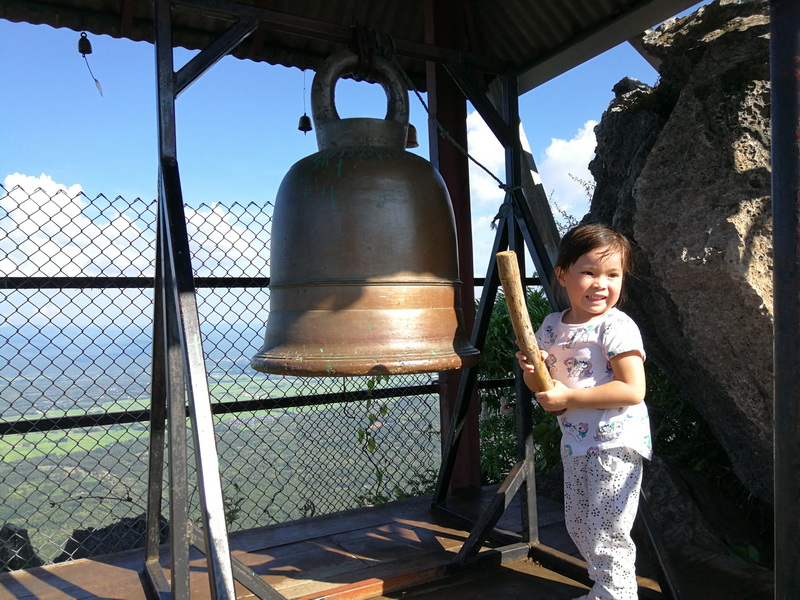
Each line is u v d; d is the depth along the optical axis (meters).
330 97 2.01
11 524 2.85
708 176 2.24
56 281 2.69
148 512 2.35
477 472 3.40
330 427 3.40
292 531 2.83
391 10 3.64
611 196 3.01
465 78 2.56
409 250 1.87
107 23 3.08
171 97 1.94
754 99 2.23
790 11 1.22
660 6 2.74
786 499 1.26
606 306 1.80
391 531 2.81
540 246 2.43
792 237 1.24
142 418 2.82
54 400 2.72
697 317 2.23
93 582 2.38
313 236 1.84
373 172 1.87
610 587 1.75
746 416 2.26
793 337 1.24
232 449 3.22
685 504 2.69
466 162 3.34
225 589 1.38
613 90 3.50
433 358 1.82
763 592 2.14
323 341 1.79
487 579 2.30
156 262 2.04
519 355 1.70
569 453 1.84
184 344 1.62
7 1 2.86
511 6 3.32
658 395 3.28
